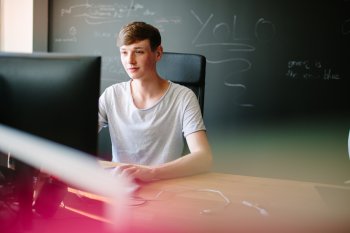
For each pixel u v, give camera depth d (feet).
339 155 9.25
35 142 3.49
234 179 4.86
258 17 9.39
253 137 9.71
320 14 9.07
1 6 11.01
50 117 3.43
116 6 10.36
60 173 3.64
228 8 9.55
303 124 9.39
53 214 3.66
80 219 3.65
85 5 10.59
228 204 3.99
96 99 3.44
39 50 10.88
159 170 4.68
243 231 3.36
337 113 9.18
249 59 9.55
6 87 3.43
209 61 9.78
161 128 5.78
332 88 9.16
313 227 3.45
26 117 3.44
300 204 4.01
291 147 9.52
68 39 10.81
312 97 9.29
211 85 9.83
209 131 9.95
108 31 10.50
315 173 9.42
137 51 5.44
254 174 9.78
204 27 9.75
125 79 10.44
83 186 3.80
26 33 10.98
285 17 9.25
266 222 3.55
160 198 4.13
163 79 6.11
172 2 9.91
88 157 3.54
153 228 3.43
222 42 9.66
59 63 3.40
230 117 9.79
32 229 3.46
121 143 5.91
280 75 9.41
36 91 3.41
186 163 4.91
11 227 3.46
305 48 9.21
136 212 3.77
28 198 3.54
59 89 3.40
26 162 3.54
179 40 9.95
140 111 5.80
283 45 9.32
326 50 9.11
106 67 10.58
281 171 9.62
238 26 9.53
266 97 9.54
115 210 3.83
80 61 3.39
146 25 5.52
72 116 3.43
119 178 4.33
